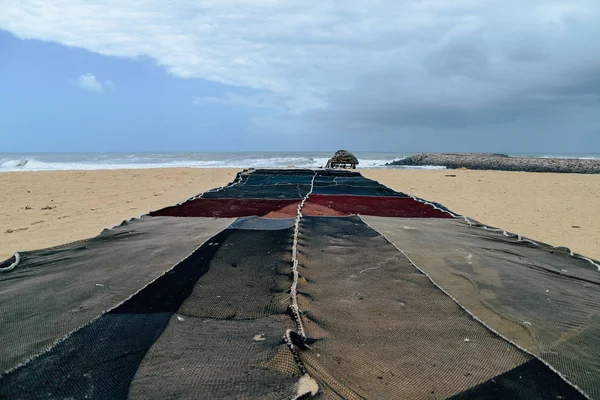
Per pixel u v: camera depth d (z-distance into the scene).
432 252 3.68
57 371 1.68
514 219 6.33
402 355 1.90
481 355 1.91
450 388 1.65
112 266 3.12
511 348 1.98
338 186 8.62
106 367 1.71
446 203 8.01
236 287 2.67
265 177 10.41
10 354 1.84
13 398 1.50
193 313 2.28
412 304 2.50
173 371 1.68
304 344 1.90
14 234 4.82
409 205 6.49
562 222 6.10
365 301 2.53
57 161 32.84
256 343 1.91
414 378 1.71
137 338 1.97
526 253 3.79
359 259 3.38
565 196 9.27
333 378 1.67
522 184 12.03
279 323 2.13
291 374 1.64
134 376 1.65
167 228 4.41
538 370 1.78
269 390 1.54
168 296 2.51
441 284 2.91
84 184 10.49
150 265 3.13
